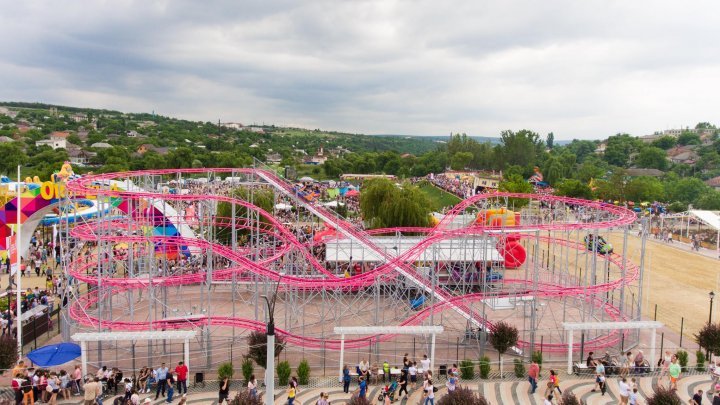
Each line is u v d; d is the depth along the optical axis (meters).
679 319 55.97
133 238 43.62
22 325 44.38
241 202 50.62
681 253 92.50
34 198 58.72
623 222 47.31
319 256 70.06
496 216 74.75
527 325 51.91
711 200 137.38
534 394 37.50
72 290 44.97
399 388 37.62
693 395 37.06
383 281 54.78
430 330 39.72
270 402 25.00
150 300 41.81
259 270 44.47
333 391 37.66
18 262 41.88
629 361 41.72
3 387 36.59
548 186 199.38
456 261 62.72
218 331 48.97
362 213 103.88
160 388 35.75
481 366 40.66
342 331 39.03
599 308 56.53
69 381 35.78
